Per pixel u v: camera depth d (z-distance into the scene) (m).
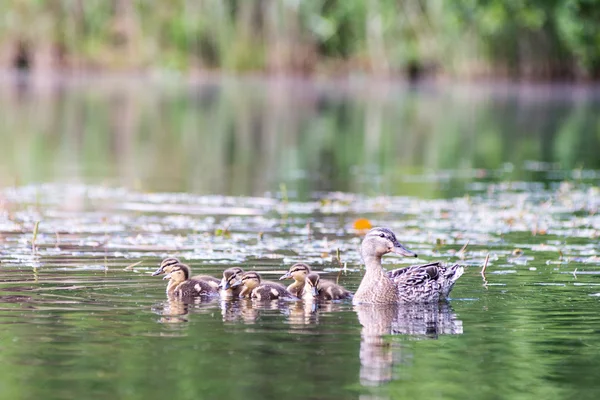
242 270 11.29
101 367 8.22
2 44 72.69
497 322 9.95
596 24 64.38
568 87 63.09
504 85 64.38
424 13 68.94
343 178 23.09
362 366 8.37
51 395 7.55
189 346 8.85
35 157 26.48
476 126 37.50
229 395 7.59
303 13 69.69
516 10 62.19
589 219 16.97
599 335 9.42
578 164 26.42
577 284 11.70
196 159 26.69
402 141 32.31
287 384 7.86
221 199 19.23
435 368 8.35
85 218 16.58
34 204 18.19
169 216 16.94
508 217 17.14
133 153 27.97
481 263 13.02
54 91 52.31
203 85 60.59
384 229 11.04
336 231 15.57
